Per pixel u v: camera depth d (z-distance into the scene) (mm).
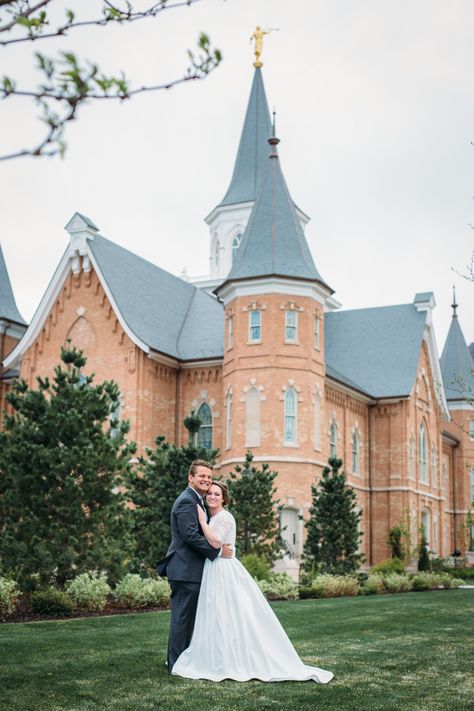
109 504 19375
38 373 43594
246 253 40938
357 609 19906
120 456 19766
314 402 40750
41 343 43781
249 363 39625
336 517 30188
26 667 9867
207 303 47906
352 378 52219
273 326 39594
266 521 26922
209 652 9164
